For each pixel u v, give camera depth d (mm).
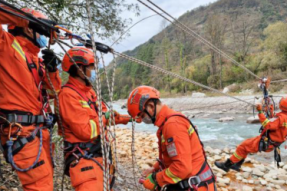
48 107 2254
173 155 2203
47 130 2133
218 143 10406
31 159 1847
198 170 2314
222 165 5355
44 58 2068
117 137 11742
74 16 4992
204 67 36312
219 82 32969
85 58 2246
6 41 1793
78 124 2150
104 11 5395
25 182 1869
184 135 2227
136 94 2371
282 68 28484
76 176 2158
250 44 38375
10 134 1790
